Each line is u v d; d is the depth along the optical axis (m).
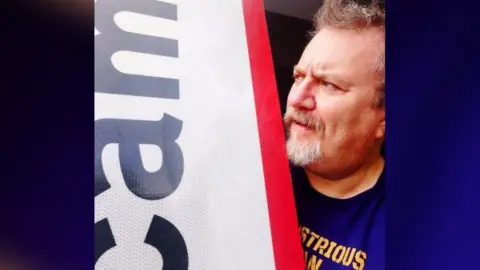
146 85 0.99
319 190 1.12
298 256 1.09
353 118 1.12
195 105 1.03
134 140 0.97
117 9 0.98
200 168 1.03
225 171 1.04
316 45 1.10
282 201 1.09
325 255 1.12
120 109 0.96
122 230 0.95
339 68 1.10
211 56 1.05
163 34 1.02
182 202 1.01
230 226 1.04
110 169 0.95
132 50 0.98
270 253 1.07
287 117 1.09
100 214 0.94
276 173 1.09
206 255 1.02
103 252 0.93
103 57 0.96
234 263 1.04
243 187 1.06
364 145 1.13
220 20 1.06
